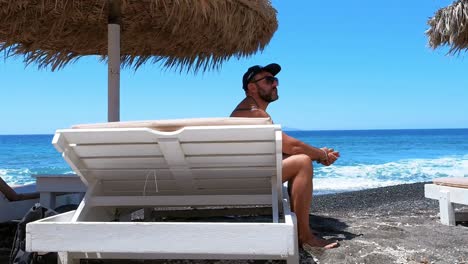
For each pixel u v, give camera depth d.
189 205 2.58
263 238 2.04
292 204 2.76
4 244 3.25
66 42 4.49
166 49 4.67
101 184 2.71
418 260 2.61
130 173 2.60
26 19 3.60
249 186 2.76
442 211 4.02
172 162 2.43
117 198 2.56
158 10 3.81
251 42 4.07
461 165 23.12
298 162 2.71
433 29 5.67
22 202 3.61
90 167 2.54
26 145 51.69
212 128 2.18
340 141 56.94
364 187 14.77
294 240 2.08
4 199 3.41
